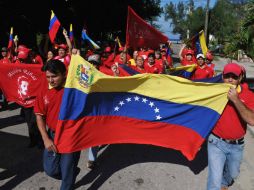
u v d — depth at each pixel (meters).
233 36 13.22
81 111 4.19
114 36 35.50
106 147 7.00
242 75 4.24
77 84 4.11
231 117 4.16
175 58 37.59
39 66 6.74
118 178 5.58
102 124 4.66
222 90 4.25
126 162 6.25
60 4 24.78
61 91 4.05
